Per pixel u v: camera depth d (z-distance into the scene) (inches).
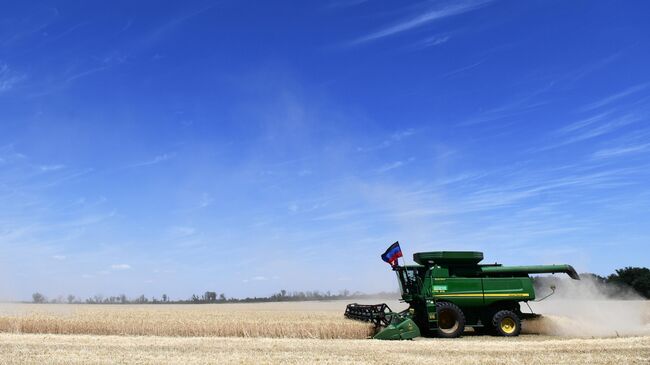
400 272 970.7
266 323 877.8
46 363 544.7
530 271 973.2
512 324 916.6
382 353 637.3
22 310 1147.9
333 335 852.6
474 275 956.0
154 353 625.6
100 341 754.8
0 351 631.8
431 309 882.1
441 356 616.1
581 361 581.6
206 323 891.4
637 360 589.0
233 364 552.1
